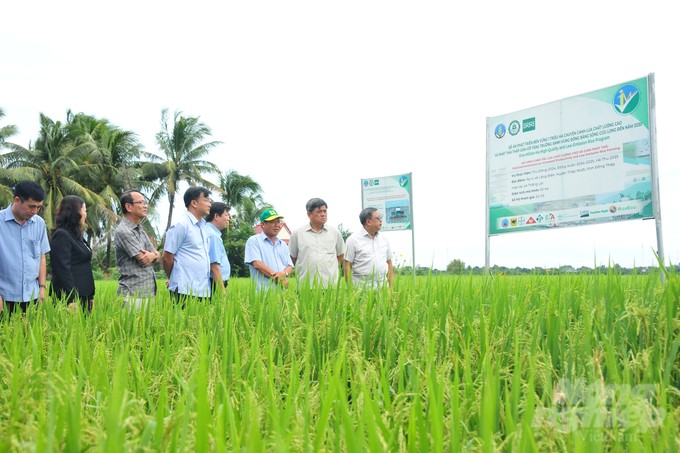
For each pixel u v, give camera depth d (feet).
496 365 7.64
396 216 47.78
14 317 13.88
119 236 19.95
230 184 186.29
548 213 31.83
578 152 30.40
